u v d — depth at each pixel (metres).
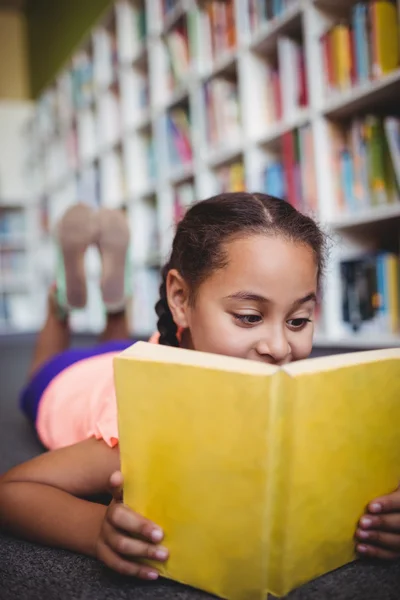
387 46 1.63
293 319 0.63
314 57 1.84
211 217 0.69
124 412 0.49
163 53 2.89
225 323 0.63
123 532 0.50
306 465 0.45
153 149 3.08
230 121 2.34
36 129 4.80
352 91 1.71
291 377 0.43
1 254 5.12
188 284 0.70
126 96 3.19
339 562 0.51
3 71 5.29
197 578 0.48
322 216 1.81
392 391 0.51
